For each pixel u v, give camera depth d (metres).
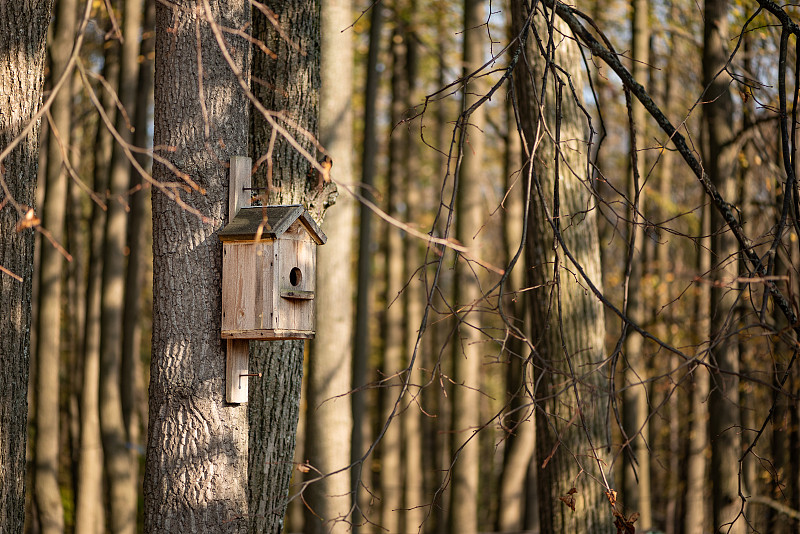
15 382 6.34
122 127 13.73
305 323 6.01
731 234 10.88
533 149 4.54
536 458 8.17
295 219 5.81
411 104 18.89
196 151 5.88
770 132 11.41
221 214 5.93
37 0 6.40
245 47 6.18
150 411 5.91
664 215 15.83
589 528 7.82
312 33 7.76
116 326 13.70
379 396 19.28
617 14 16.14
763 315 4.53
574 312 7.93
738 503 11.66
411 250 19.95
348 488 9.46
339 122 9.28
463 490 15.23
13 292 6.33
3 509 6.22
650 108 5.87
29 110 6.39
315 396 9.43
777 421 12.10
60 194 13.43
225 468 5.81
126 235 16.38
